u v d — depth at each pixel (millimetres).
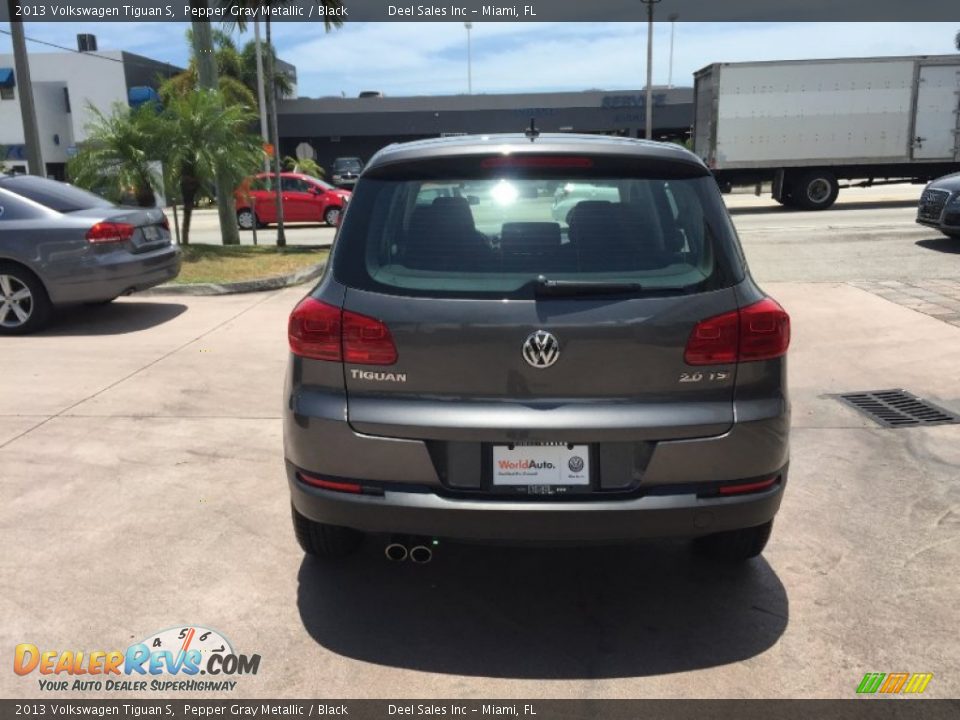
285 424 3043
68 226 7930
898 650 2961
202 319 8562
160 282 8938
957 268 10742
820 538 3795
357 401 2865
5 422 5367
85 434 5152
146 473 4547
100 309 9164
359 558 3664
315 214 22328
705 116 23094
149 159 12891
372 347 2820
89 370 6617
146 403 5770
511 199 2961
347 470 2873
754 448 2848
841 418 5457
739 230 16047
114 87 43062
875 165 22484
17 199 8078
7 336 7887
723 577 3492
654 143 3260
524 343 2754
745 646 3008
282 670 2883
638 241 2920
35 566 3535
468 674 2865
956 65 21547
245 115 13883
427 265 2887
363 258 2934
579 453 2797
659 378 2799
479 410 2787
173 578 3459
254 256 13047
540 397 2793
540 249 2883
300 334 2918
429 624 3170
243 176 13930
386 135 47938
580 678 2838
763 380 2879
